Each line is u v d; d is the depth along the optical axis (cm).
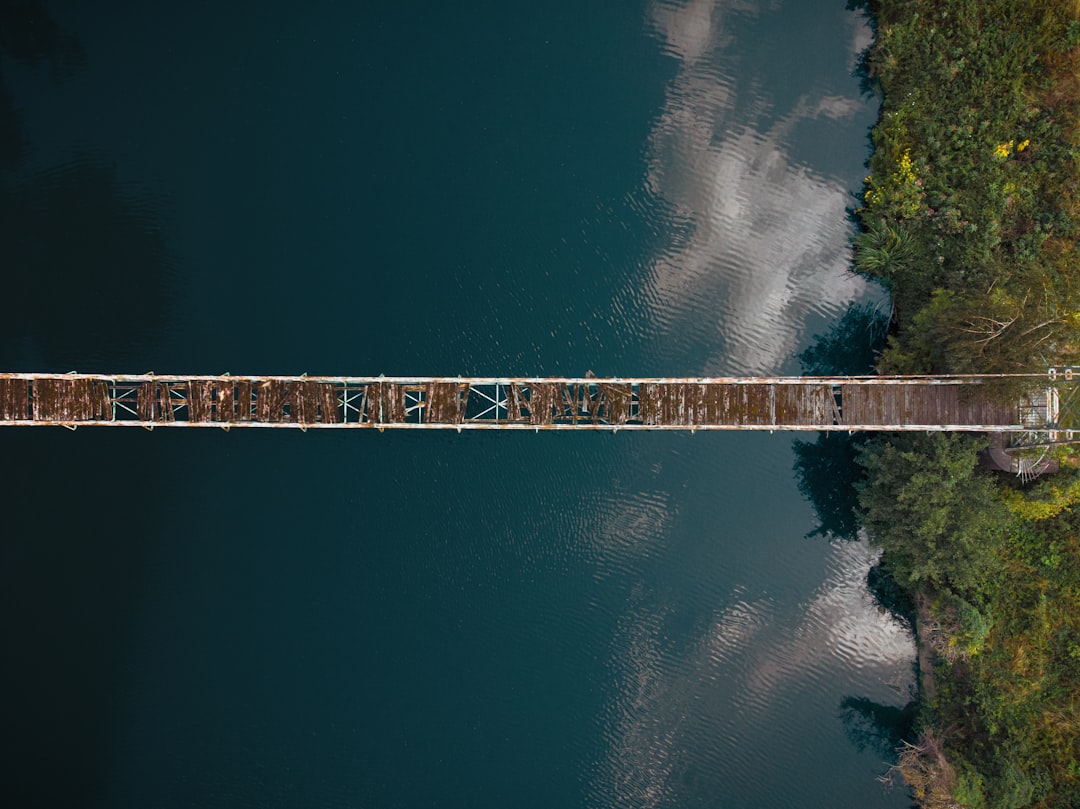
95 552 4388
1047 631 4222
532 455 4481
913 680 4444
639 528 4469
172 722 4397
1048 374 3781
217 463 4431
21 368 4369
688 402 3950
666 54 4506
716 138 4494
